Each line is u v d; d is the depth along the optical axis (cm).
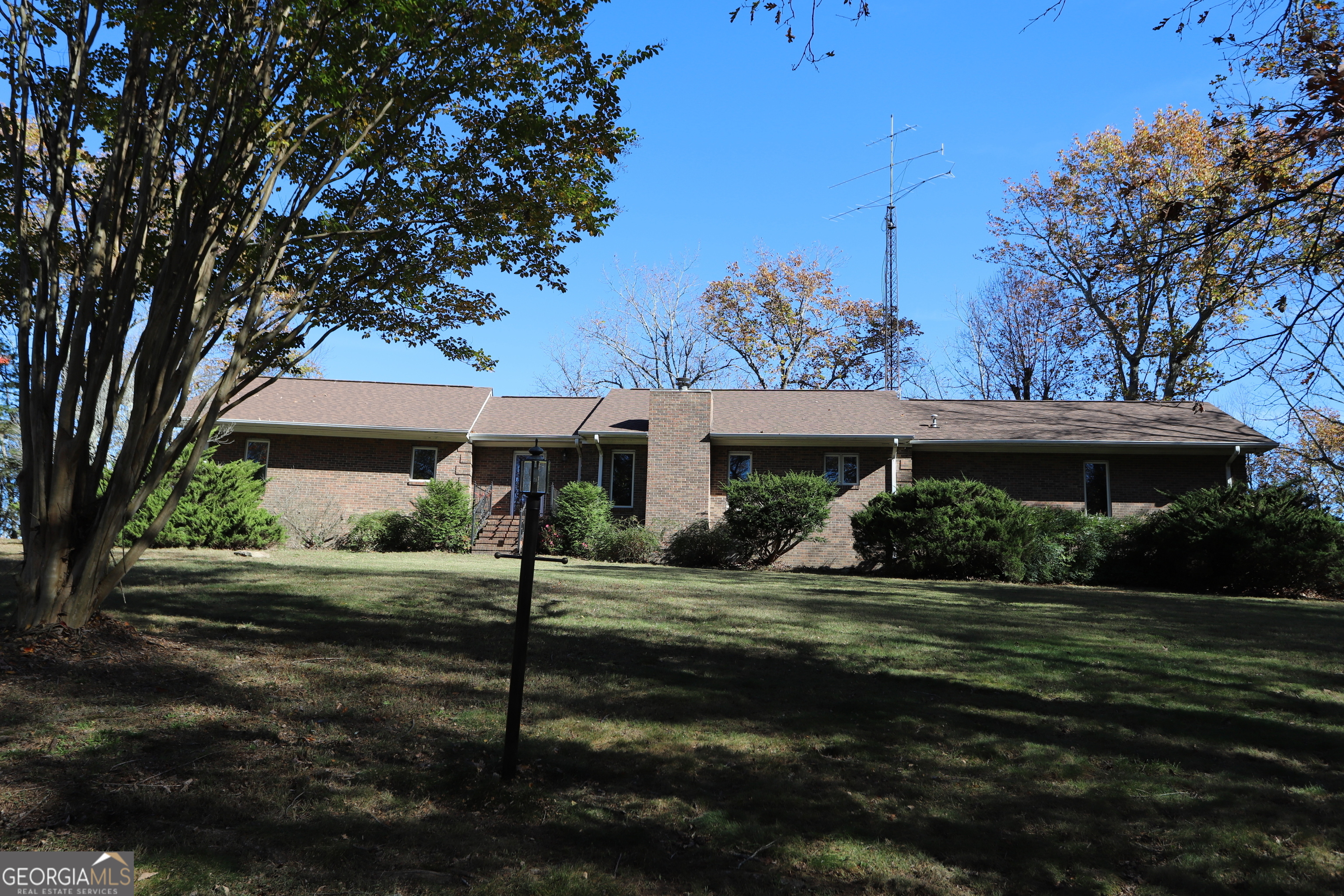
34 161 705
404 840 376
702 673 711
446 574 1423
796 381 4128
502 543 2267
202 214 684
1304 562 1666
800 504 2041
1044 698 668
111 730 481
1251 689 712
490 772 463
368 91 709
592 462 2422
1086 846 398
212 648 702
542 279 905
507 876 349
